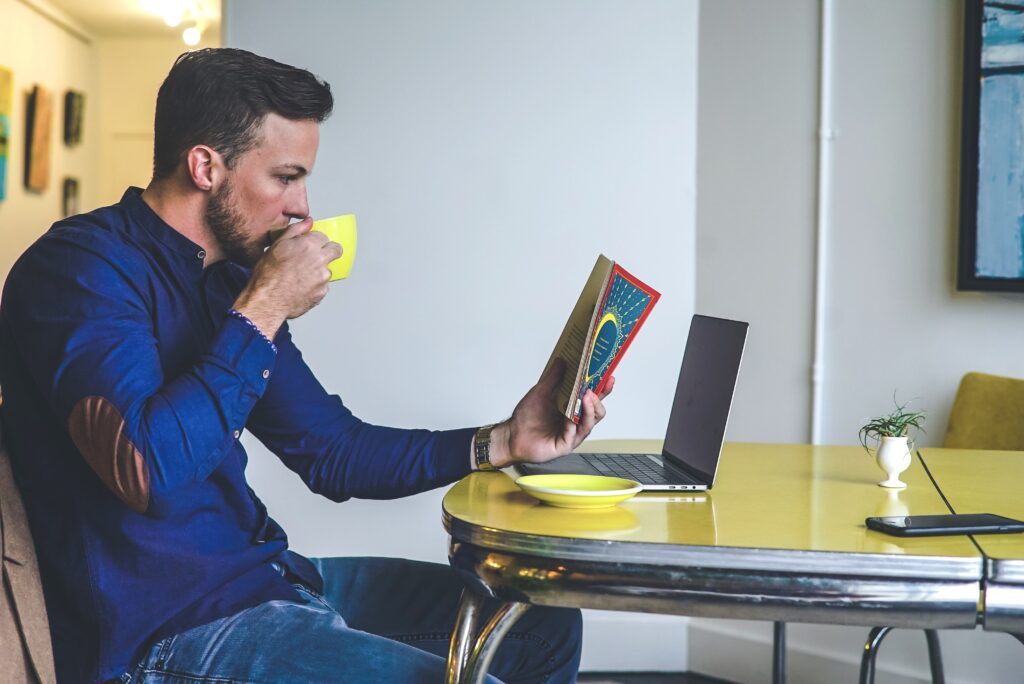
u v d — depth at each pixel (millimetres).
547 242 2762
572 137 2750
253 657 1186
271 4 2752
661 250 2762
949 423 2143
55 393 1159
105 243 1239
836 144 2545
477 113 2758
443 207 2770
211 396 1170
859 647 2494
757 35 2668
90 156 7645
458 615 1154
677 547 1014
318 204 2781
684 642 2783
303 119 1309
